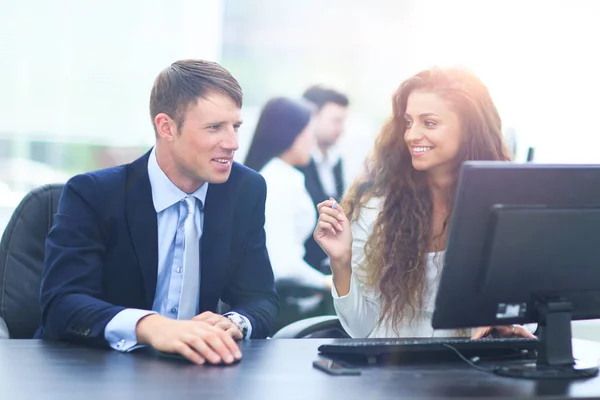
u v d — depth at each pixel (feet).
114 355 4.89
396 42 12.59
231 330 5.57
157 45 11.42
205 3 11.60
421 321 6.76
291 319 10.70
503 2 12.34
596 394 4.02
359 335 6.89
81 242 5.97
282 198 10.95
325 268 10.92
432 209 6.98
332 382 4.17
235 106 6.06
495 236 4.40
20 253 6.89
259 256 6.69
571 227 4.53
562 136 12.24
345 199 7.23
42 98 11.02
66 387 3.95
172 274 6.29
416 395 3.90
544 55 12.26
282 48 12.16
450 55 12.53
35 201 7.00
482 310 4.61
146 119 11.41
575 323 11.14
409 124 6.89
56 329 5.50
